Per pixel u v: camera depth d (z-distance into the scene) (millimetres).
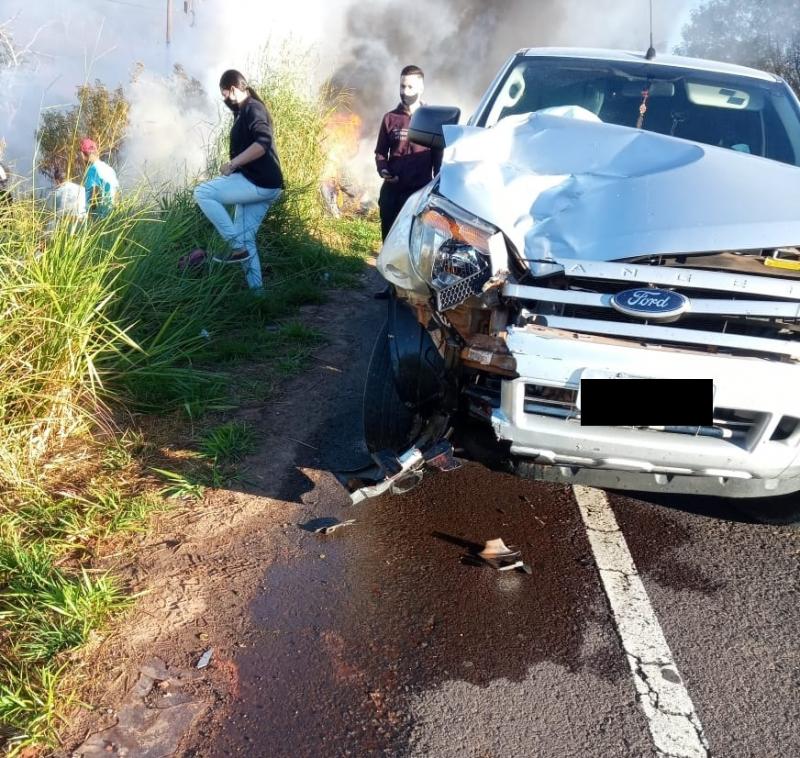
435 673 2322
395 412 3033
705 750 2109
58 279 3316
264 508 3109
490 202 2674
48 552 2637
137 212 4395
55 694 2115
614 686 2318
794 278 2408
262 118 5379
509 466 2789
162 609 2494
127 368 3850
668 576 2871
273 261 6535
